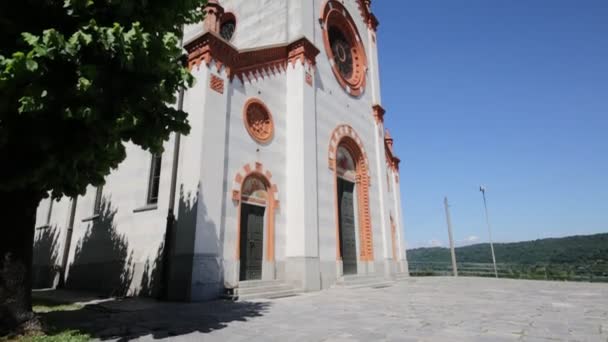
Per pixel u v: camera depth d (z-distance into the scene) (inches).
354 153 776.3
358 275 662.5
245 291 431.8
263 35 692.1
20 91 199.6
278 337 232.4
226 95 481.7
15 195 249.6
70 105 212.8
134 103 242.1
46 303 416.2
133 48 220.7
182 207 429.1
